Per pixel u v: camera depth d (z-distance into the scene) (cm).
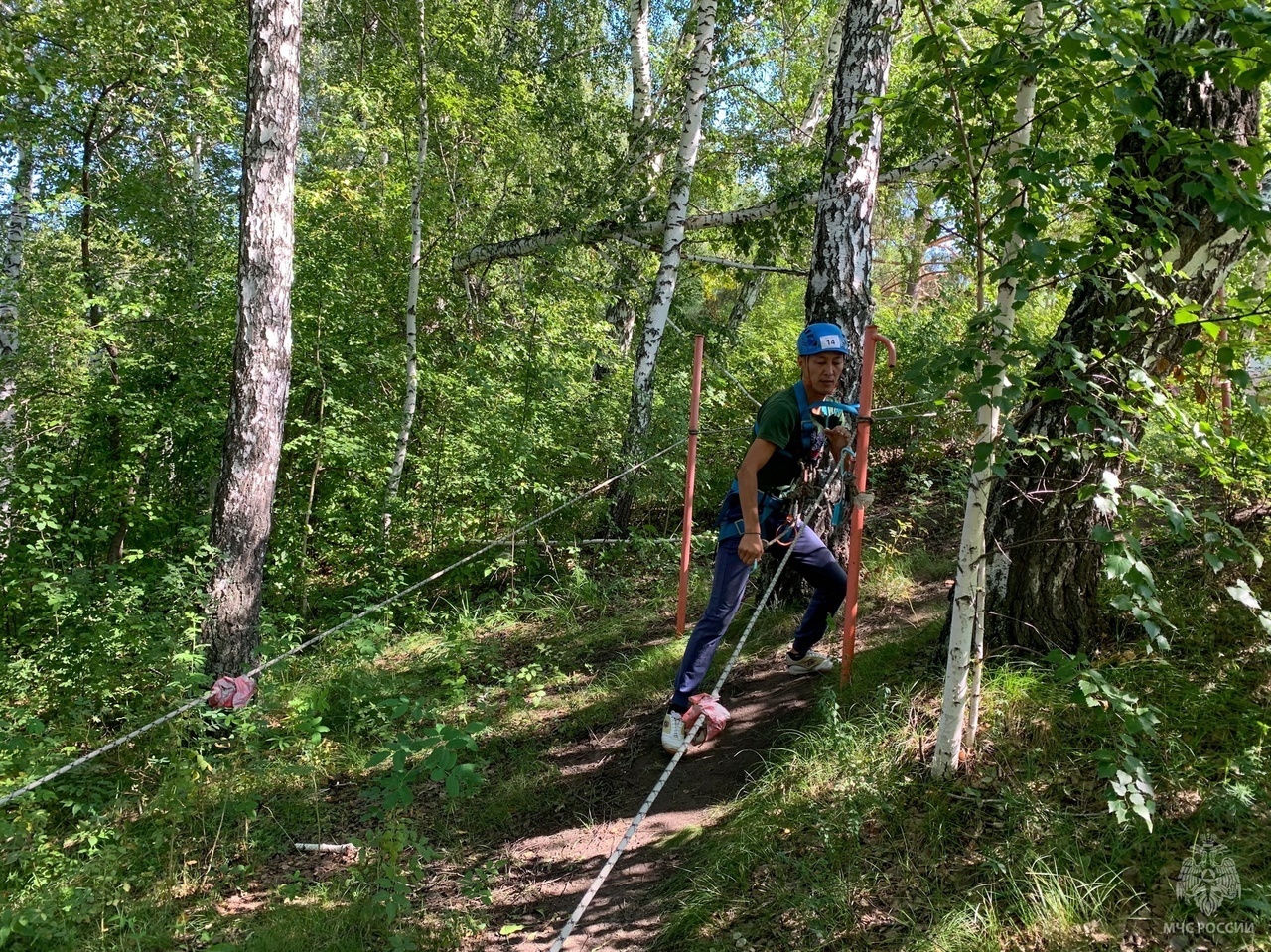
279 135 501
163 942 305
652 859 314
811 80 1228
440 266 945
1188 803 240
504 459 725
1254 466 246
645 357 810
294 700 456
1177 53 204
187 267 827
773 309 1474
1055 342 228
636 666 476
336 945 287
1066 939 212
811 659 402
